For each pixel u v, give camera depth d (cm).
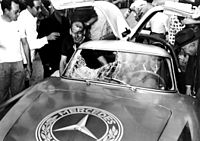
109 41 388
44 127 257
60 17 547
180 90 398
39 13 559
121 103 299
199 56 473
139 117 273
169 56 362
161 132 253
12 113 281
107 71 358
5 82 473
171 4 377
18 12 454
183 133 257
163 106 299
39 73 576
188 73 475
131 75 349
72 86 342
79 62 377
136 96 319
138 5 599
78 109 284
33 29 518
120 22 391
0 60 462
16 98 320
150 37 425
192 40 484
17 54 475
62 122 263
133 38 398
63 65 527
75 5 385
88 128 255
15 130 255
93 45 382
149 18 387
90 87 339
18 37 473
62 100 303
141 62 354
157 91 334
